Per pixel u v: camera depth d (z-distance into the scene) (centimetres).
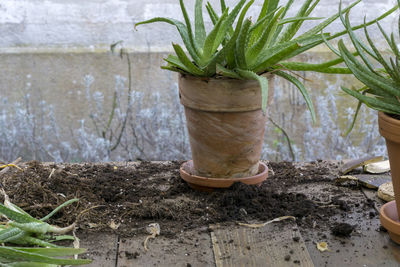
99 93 204
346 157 205
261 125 150
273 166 170
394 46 134
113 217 144
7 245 134
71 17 216
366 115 211
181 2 139
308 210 145
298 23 152
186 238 137
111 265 130
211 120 147
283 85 219
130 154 208
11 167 162
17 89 219
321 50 216
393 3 214
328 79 218
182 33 148
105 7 217
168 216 143
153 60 218
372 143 205
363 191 155
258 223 141
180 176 161
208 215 144
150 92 220
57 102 220
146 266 130
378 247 135
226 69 144
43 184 151
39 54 217
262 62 144
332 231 138
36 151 211
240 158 150
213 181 150
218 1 215
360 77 134
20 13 215
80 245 135
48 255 127
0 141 202
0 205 132
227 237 137
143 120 206
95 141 202
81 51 218
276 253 133
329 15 216
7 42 216
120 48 218
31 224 132
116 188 153
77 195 148
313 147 206
